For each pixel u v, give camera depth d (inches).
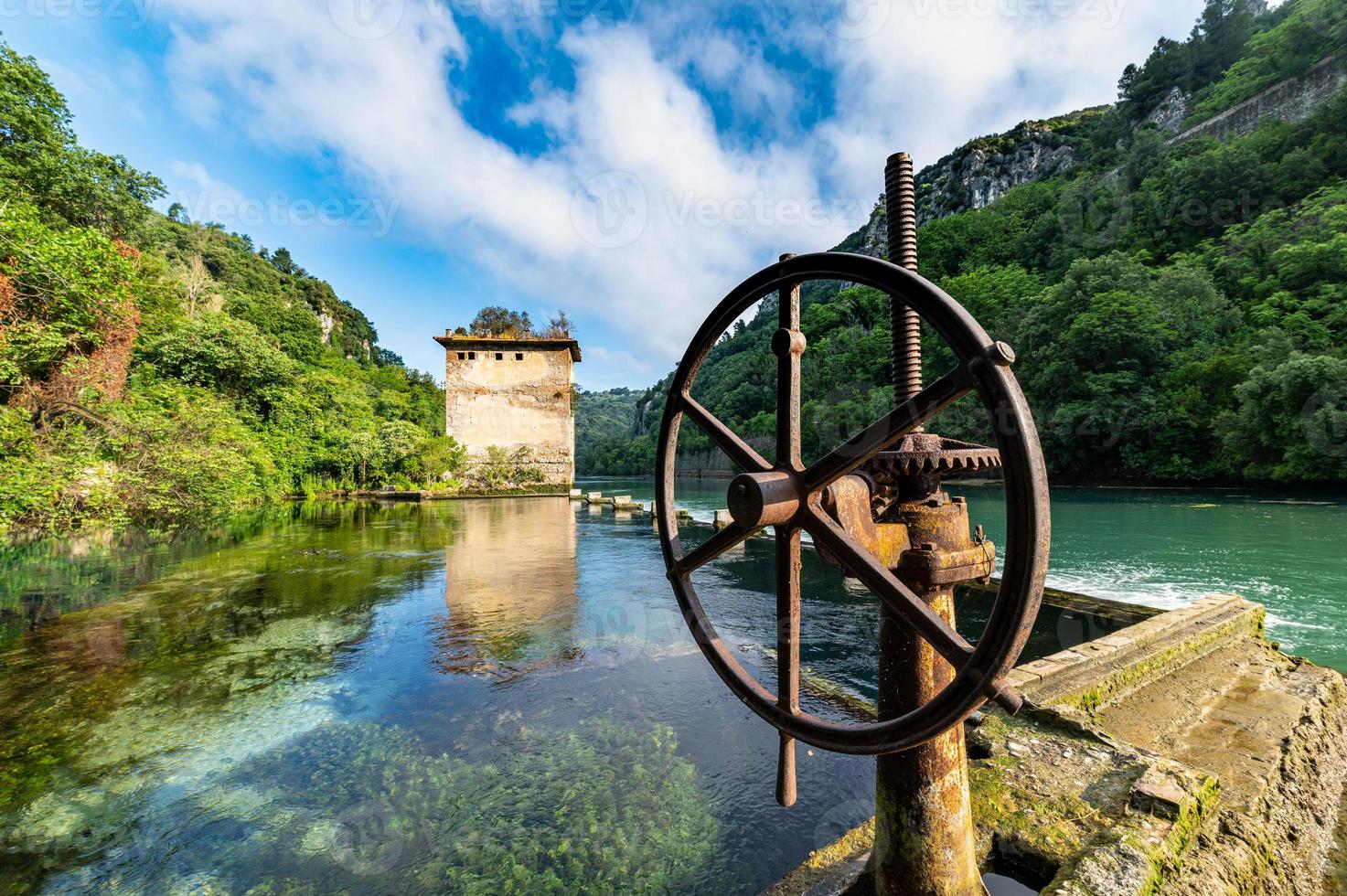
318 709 142.7
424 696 151.6
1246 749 103.4
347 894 82.3
